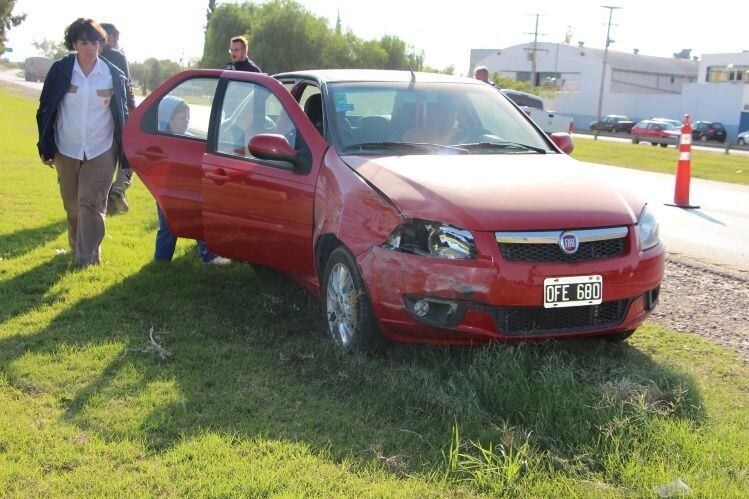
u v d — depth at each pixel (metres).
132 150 6.16
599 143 38.19
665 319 5.68
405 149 5.20
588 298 4.26
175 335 4.91
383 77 5.89
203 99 6.01
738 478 3.24
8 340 4.74
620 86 84.06
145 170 6.13
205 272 6.51
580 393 3.85
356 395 4.03
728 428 3.71
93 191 6.48
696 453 3.40
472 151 5.29
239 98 5.80
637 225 4.55
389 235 4.36
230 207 5.61
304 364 4.48
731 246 8.78
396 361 4.52
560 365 4.22
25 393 3.98
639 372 4.32
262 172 5.35
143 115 6.21
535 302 4.16
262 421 3.69
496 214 4.22
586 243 4.33
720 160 27.42
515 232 4.18
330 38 54.50
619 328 4.45
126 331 4.96
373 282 4.39
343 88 5.60
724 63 66.38
